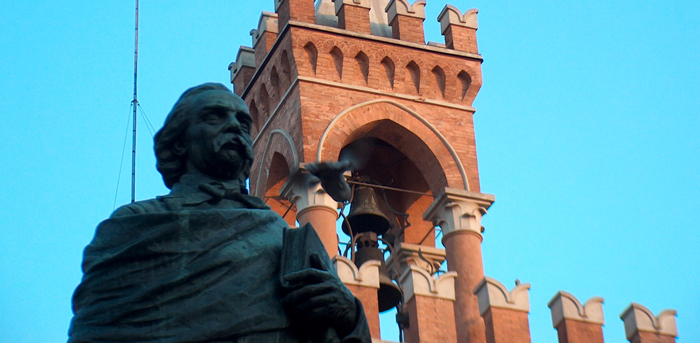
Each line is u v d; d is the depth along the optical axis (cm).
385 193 2712
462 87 2911
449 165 2720
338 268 2100
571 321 2066
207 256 446
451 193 2639
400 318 2142
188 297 436
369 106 2770
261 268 450
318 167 539
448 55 2947
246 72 3064
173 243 448
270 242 461
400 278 2178
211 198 485
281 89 2847
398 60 2880
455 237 2586
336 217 2505
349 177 2441
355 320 457
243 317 435
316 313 442
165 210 476
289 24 2852
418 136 2759
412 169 2769
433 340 2031
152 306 434
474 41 3020
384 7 3070
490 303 2056
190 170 498
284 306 443
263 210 480
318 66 2811
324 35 2855
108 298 438
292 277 443
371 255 2283
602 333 2067
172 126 502
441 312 2070
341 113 2734
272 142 2780
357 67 2844
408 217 2691
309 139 2661
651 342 2089
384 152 2777
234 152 495
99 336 430
